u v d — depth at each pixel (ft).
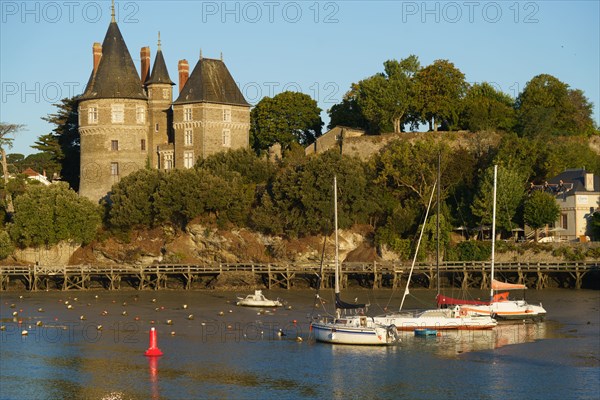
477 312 295.28
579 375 223.92
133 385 217.77
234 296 384.88
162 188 444.55
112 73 502.79
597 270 384.47
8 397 208.74
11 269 430.61
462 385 215.72
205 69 508.53
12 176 597.52
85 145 503.61
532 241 422.00
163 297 385.29
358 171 442.91
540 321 301.84
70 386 217.56
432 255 425.28
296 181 438.40
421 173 438.81
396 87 524.52
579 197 431.02
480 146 487.20
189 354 250.98
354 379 221.87
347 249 439.22
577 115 545.03
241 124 513.04
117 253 457.27
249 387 215.31
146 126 510.99
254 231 448.24
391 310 325.42
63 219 451.94
